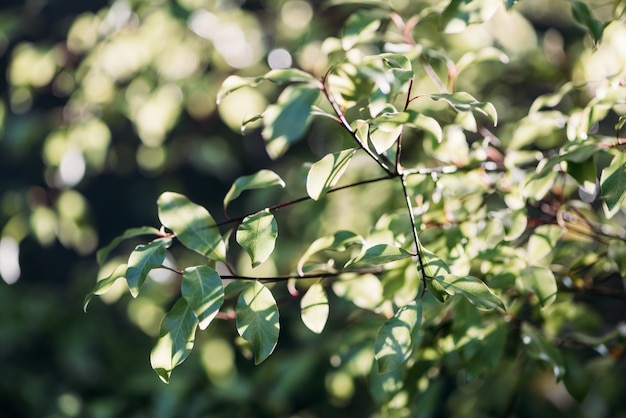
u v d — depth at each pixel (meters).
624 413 1.62
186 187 2.21
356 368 1.35
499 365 1.25
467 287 0.93
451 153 1.10
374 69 0.99
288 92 1.08
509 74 1.63
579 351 1.38
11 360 2.04
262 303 0.94
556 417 1.53
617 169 0.97
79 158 1.76
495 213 1.09
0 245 1.85
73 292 2.17
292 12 1.80
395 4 1.47
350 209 1.59
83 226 1.87
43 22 2.35
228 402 1.61
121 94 1.78
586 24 1.06
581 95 1.35
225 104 1.62
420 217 1.05
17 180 2.30
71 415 1.76
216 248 0.96
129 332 2.16
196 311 0.91
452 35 1.48
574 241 1.19
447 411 1.62
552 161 0.99
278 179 1.01
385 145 0.95
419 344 1.11
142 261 0.94
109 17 1.63
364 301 1.12
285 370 1.52
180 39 1.73
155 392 1.71
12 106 1.90
